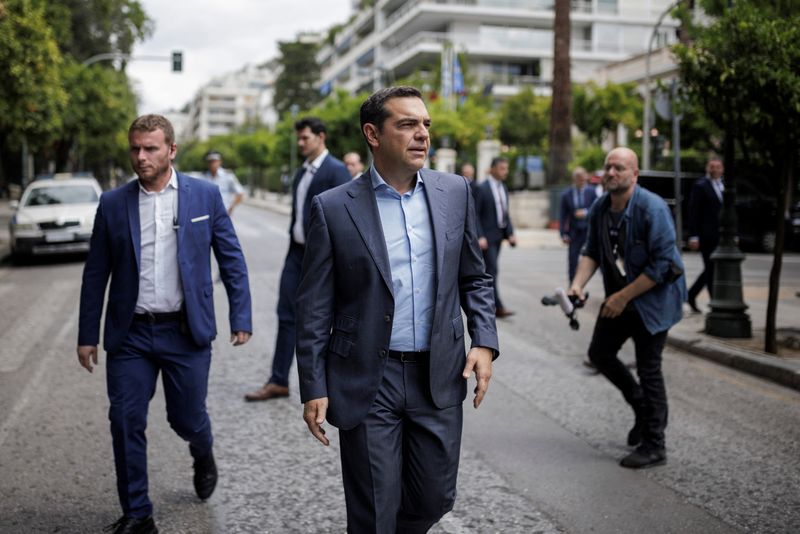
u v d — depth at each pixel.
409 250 2.54
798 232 18.84
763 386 6.23
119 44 37.12
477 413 5.38
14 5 16.14
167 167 3.41
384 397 2.51
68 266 14.44
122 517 3.32
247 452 4.52
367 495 2.46
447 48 43.16
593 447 4.68
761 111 6.45
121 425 3.29
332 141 38.97
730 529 3.53
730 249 7.75
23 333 8.12
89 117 33.66
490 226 9.18
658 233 4.27
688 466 4.36
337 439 4.77
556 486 4.04
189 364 3.44
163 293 3.39
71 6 33.72
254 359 6.95
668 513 3.70
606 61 61.16
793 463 4.41
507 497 3.89
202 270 3.46
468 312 2.65
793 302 10.49
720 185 9.09
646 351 4.40
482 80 57.03
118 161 54.34
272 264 14.21
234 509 3.71
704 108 7.05
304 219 5.54
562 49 24.94
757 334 7.93
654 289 4.34
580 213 9.84
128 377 3.34
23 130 20.08
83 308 3.40
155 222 3.40
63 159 37.28
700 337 7.71
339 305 2.57
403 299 2.52
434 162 33.50
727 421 5.24
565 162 25.92
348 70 76.31
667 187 18.72
